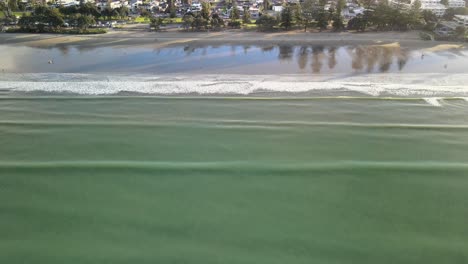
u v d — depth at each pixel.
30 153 27.22
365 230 20.44
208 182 24.25
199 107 34.44
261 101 35.66
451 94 37.16
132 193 23.22
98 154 27.17
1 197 22.78
